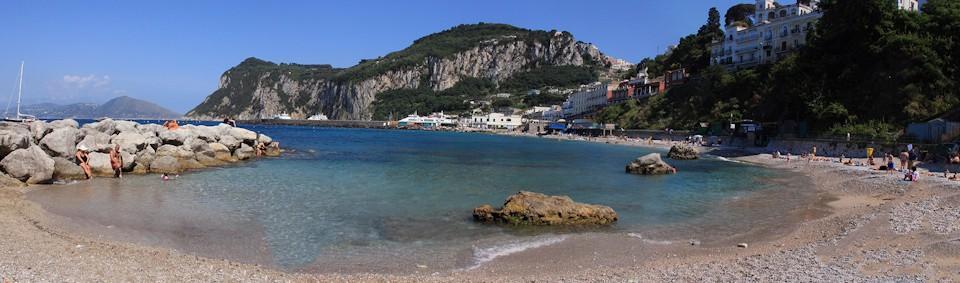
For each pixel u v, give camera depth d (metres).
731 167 53.59
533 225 22.69
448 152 75.31
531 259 17.39
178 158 43.66
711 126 103.69
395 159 59.25
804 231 21.25
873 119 66.06
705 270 15.45
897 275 14.12
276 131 182.38
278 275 14.73
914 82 64.38
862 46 74.50
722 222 23.75
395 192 31.84
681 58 166.38
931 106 61.00
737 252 18.03
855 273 14.52
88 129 41.78
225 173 40.47
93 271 13.85
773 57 117.00
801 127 75.88
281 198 28.69
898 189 31.55
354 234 20.67
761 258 16.78
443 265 16.66
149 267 14.66
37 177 30.62
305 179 37.62
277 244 18.88
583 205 23.72
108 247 16.98
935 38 68.50
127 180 34.66
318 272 15.67
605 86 180.62
